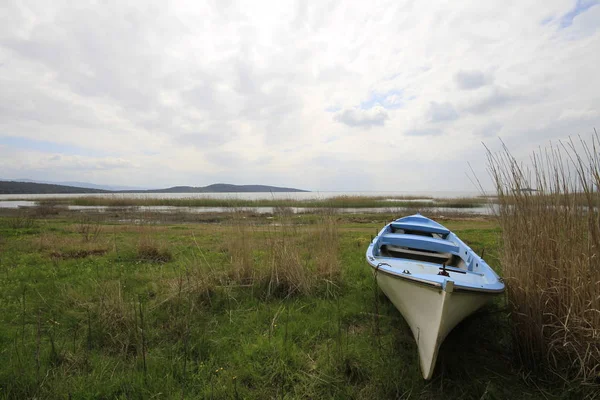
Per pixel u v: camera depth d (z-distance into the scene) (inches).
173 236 413.4
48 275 232.1
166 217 770.8
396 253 209.3
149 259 279.7
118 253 295.3
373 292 196.1
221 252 300.4
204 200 1200.8
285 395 109.5
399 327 155.3
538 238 126.6
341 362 123.9
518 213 139.3
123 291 193.5
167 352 132.9
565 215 122.6
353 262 262.2
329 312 170.2
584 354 109.3
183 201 1205.7
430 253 200.8
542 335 117.2
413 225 250.2
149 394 107.9
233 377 115.4
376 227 545.3
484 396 106.3
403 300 130.5
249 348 134.4
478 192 227.6
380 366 123.3
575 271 114.3
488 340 142.9
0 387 108.2
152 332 146.1
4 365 118.6
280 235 263.3
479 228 498.3
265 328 153.3
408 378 116.8
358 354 129.0
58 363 124.3
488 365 125.6
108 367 121.9
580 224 117.8
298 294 194.2
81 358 126.0
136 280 219.3
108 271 241.3
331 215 315.9
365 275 228.5
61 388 107.5
